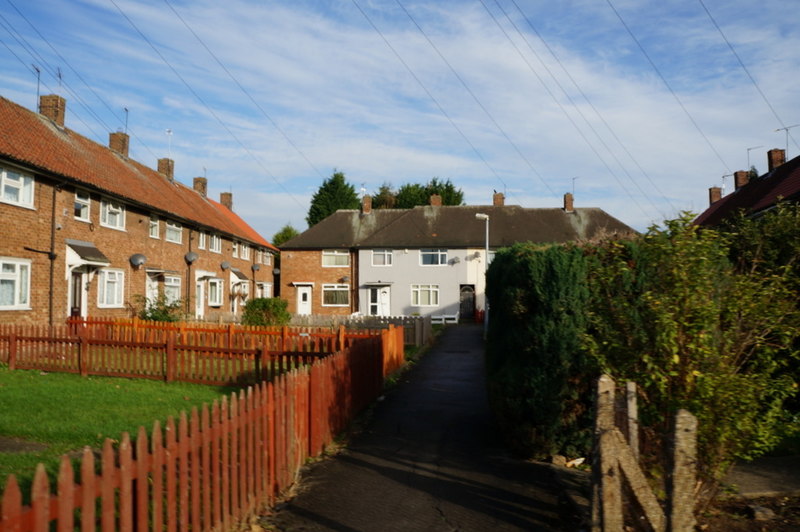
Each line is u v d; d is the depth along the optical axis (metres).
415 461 7.48
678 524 4.21
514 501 6.05
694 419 4.28
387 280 43.06
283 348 13.16
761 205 21.67
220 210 43.62
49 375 13.49
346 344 12.96
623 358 5.49
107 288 23.88
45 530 3.01
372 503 5.98
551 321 7.38
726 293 5.25
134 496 3.91
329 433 8.30
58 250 20.34
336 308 44.12
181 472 4.34
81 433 8.01
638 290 6.80
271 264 49.31
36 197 19.31
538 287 7.43
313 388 7.57
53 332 14.32
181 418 4.38
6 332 14.50
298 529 5.30
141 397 10.98
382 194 75.06
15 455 6.96
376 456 7.71
